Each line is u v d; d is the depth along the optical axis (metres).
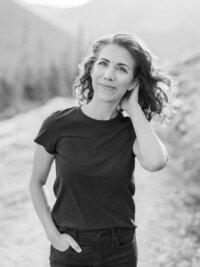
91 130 2.83
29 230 7.37
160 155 2.89
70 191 2.84
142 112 3.03
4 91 80.12
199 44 15.98
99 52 3.03
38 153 2.95
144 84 3.13
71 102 20.83
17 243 6.84
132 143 2.90
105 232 2.84
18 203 8.84
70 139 2.83
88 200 2.81
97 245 2.84
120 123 2.91
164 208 7.57
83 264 2.90
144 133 2.91
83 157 2.79
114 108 2.93
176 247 5.95
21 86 84.88
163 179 9.15
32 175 3.05
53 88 88.75
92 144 2.81
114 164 2.80
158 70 3.17
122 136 2.88
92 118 2.85
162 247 6.07
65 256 2.91
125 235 2.91
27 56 121.00
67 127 2.84
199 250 5.63
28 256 6.39
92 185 2.79
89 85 3.29
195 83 12.28
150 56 3.04
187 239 6.08
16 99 79.69
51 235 2.92
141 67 3.02
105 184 2.79
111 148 2.83
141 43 2.98
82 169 2.78
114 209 2.85
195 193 7.97
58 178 2.89
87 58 3.18
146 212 7.55
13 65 139.38
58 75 90.69
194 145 9.70
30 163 12.17
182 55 15.06
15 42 167.25
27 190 9.70
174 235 6.43
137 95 3.09
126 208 2.89
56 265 2.99
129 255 2.93
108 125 2.85
